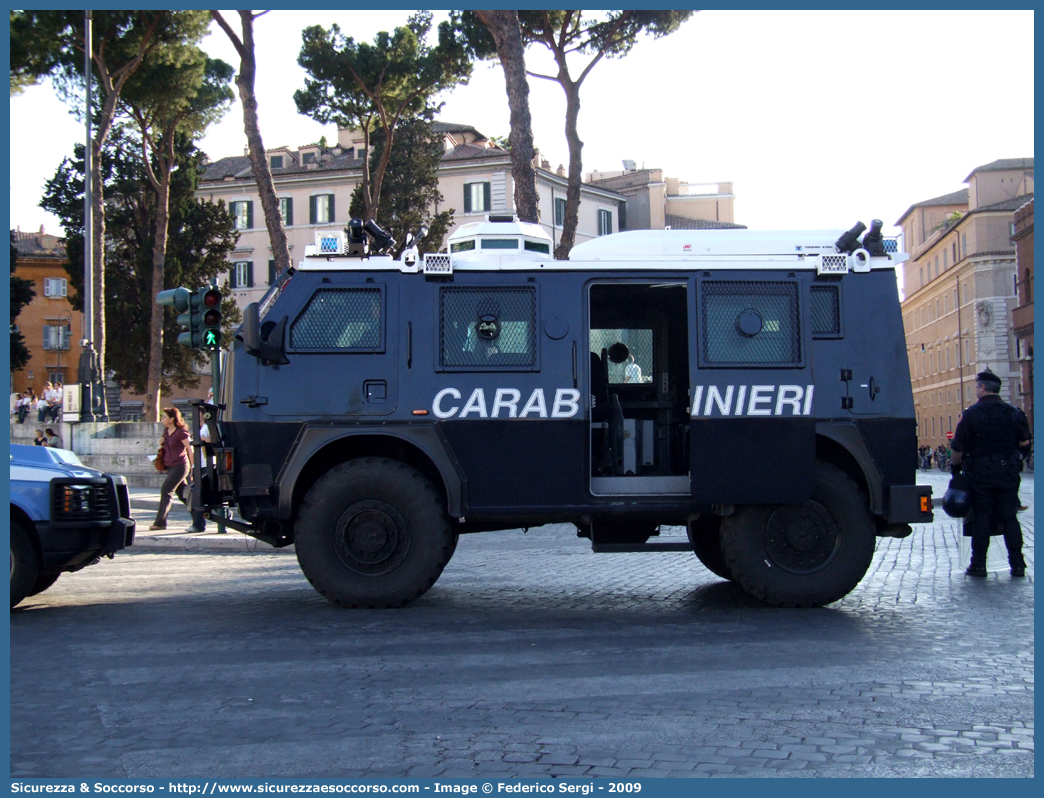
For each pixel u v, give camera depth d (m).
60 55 35.69
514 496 8.87
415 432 8.84
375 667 6.73
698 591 10.10
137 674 6.59
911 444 9.00
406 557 8.84
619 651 7.19
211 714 5.63
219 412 9.12
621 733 5.21
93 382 34.03
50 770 4.74
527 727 5.33
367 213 37.03
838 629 7.95
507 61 21.56
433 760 4.82
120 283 51.22
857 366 9.03
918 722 5.37
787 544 8.97
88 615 8.93
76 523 8.99
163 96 38.53
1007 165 82.06
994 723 5.34
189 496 9.18
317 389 8.88
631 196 70.25
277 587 10.79
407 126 52.94
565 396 8.92
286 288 8.98
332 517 8.80
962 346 83.44
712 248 9.19
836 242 9.23
